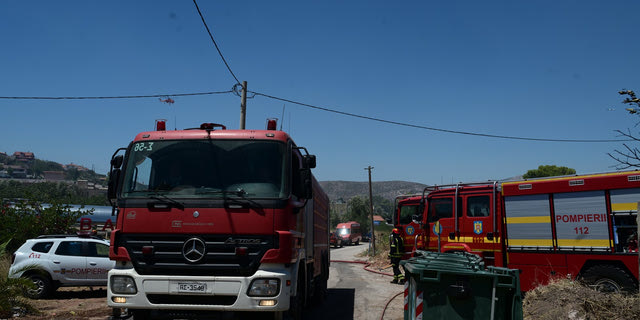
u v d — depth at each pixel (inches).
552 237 414.0
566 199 410.9
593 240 392.2
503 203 453.7
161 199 258.5
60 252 495.5
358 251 1843.0
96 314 392.2
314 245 416.2
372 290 607.5
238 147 275.0
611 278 377.1
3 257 580.1
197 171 269.0
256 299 243.6
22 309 395.5
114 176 271.9
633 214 374.3
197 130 284.5
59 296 510.6
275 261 249.9
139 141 281.4
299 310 302.0
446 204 503.2
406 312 282.0
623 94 331.3
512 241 438.3
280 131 286.2
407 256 684.7
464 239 476.1
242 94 765.3
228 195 259.0
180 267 249.4
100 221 1035.9
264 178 266.1
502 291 239.5
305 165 285.1
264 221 254.4
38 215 753.6
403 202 702.5
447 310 240.7
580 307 285.9
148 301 246.4
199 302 247.3
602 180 393.1
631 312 265.0
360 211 3380.9
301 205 295.0
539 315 310.8
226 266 248.4
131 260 254.1
